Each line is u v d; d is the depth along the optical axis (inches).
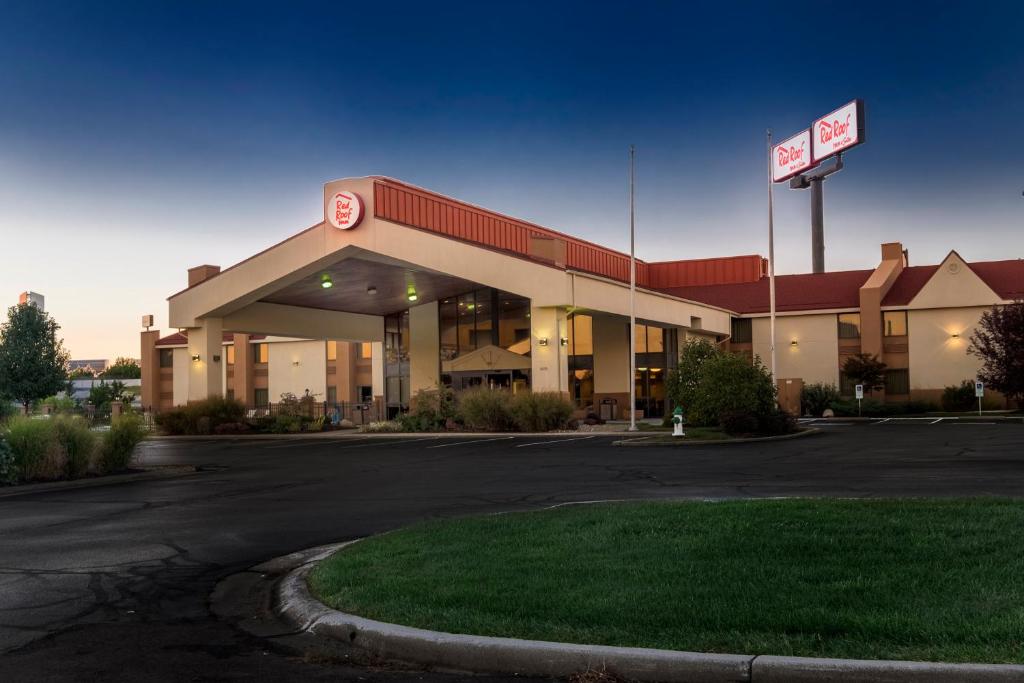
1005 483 541.0
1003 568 276.2
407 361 1904.5
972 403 1781.5
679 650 210.1
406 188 1503.4
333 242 1473.9
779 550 313.3
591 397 1772.9
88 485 731.4
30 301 2084.2
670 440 1079.6
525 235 1745.8
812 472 660.7
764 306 2020.2
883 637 214.1
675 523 374.0
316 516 504.7
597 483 626.2
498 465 804.0
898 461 729.0
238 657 237.8
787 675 194.9
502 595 265.4
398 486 650.8
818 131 2591.0
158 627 271.7
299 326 1847.9
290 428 1535.4
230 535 445.7
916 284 1946.4
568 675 211.0
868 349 1883.6
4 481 706.8
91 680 218.8
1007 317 1578.5
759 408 1170.0
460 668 221.8
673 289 2242.9
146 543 425.1
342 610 265.1
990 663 191.0
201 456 1054.4
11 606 300.2
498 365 1569.9
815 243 2780.5
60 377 2064.5
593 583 275.9
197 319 1649.9
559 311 1385.3
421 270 1547.7
